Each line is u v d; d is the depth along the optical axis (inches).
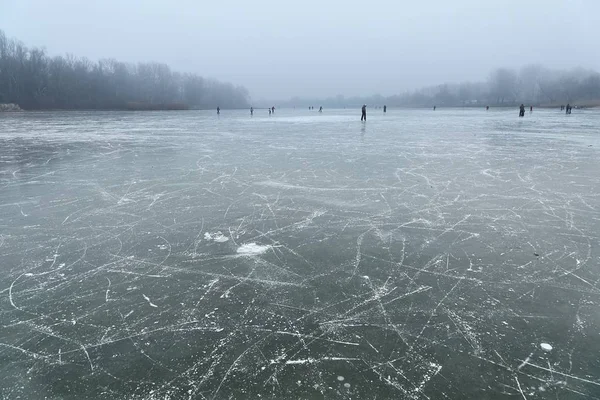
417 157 514.3
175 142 717.9
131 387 110.0
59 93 3235.7
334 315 144.3
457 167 438.0
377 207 279.7
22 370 117.2
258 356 122.3
